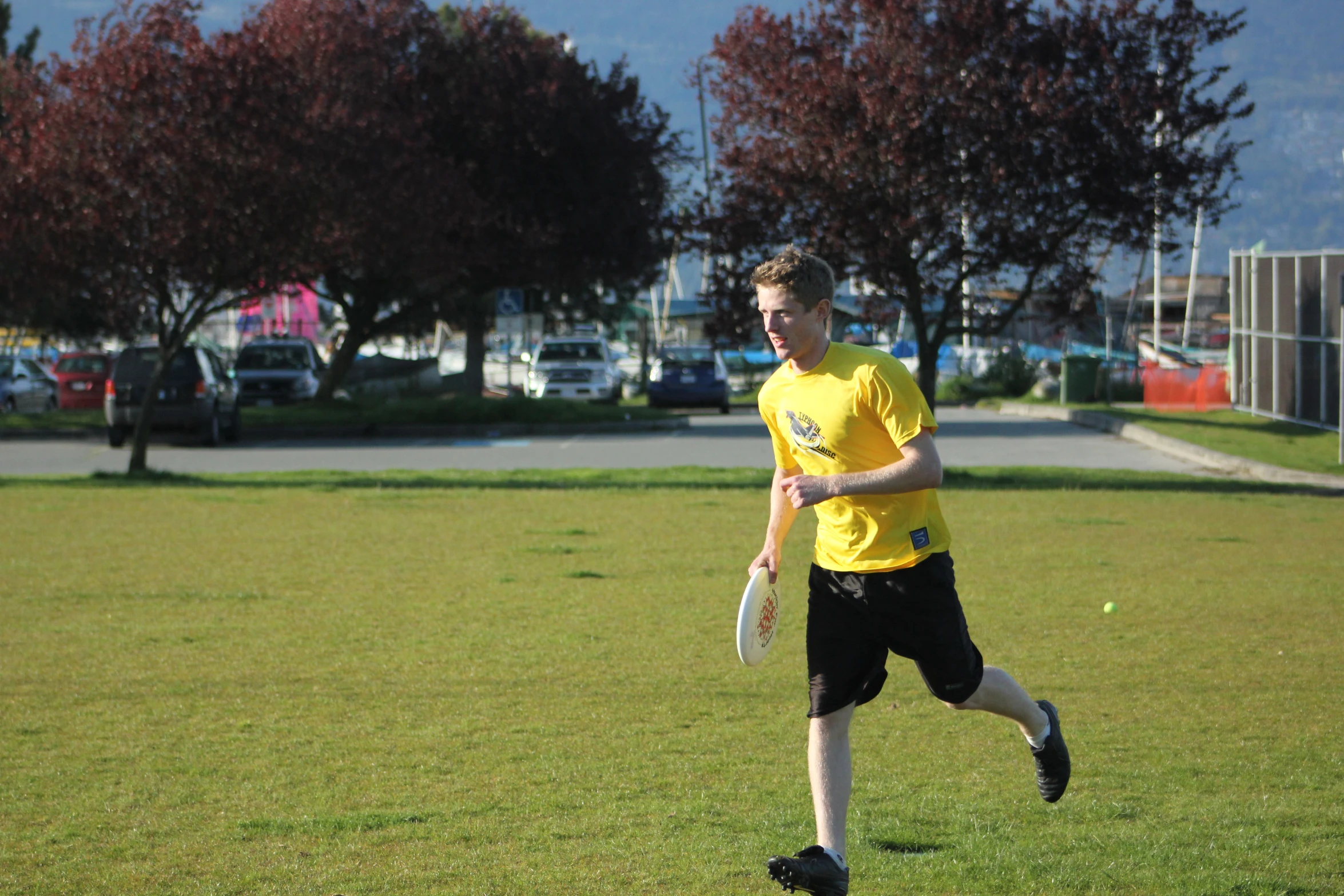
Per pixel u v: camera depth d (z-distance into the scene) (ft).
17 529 132.05
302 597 96.02
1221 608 90.58
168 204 172.76
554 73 343.67
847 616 43.80
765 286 43.57
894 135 159.63
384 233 264.11
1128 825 48.34
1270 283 287.48
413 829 48.32
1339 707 65.00
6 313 373.20
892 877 43.19
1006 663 74.59
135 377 251.39
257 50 182.80
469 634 82.99
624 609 91.35
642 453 237.86
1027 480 179.11
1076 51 167.73
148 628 84.79
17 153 176.96
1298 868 43.80
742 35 173.06
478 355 381.60
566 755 57.67
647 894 41.91
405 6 326.44
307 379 347.36
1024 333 511.40
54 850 46.26
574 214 343.26
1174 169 166.50
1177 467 207.92
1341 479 178.50
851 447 43.52
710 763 56.39
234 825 48.78
